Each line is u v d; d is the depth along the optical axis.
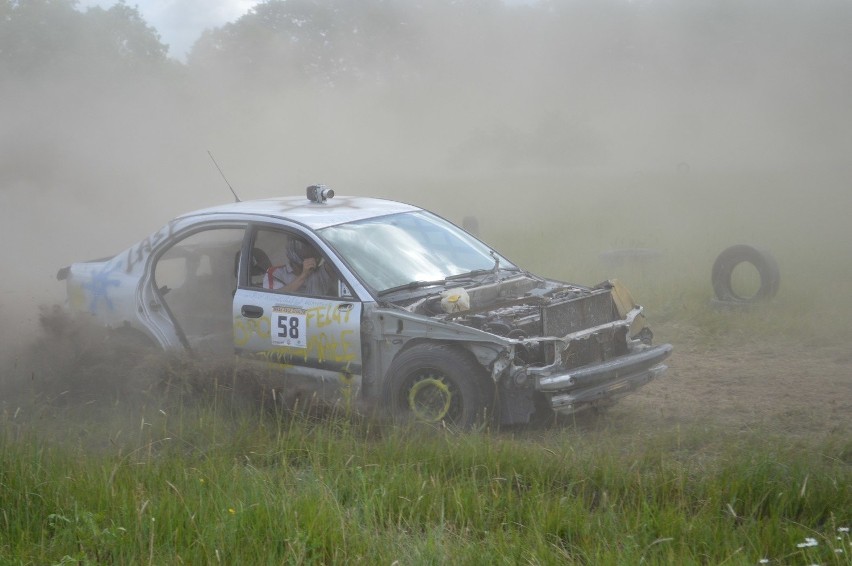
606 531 7.95
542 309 11.10
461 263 13.16
